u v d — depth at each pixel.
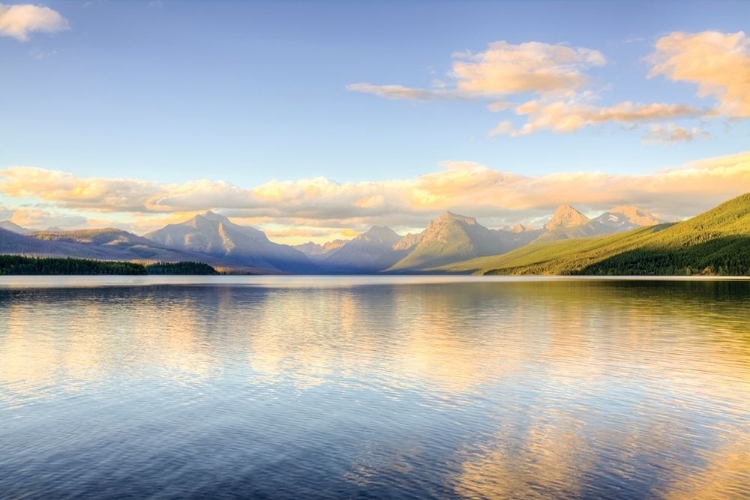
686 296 135.12
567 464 22.53
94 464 22.58
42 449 24.31
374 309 101.56
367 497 19.47
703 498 19.48
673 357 46.91
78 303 112.31
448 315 87.94
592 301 120.38
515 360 45.53
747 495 19.70
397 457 23.25
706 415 29.47
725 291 158.12
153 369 41.78
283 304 115.12
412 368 42.09
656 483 20.72
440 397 33.19
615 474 21.55
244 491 19.97
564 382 37.22
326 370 41.34
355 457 23.25
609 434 26.33
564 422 28.20
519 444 24.88
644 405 31.44
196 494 19.73
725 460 22.97
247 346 53.50
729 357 46.78
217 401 32.28
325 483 20.67
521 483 20.70
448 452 23.88
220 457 23.27
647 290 169.12
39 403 31.95
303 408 30.81
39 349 51.41
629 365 43.28
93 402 32.16
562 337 59.84
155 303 114.62
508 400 32.50
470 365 43.28
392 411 30.16
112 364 43.84
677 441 25.31
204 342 56.22
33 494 19.77
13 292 155.25
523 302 120.31
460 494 19.77
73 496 19.58
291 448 24.38
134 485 20.52
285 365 43.34
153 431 26.75
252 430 26.86
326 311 96.44
